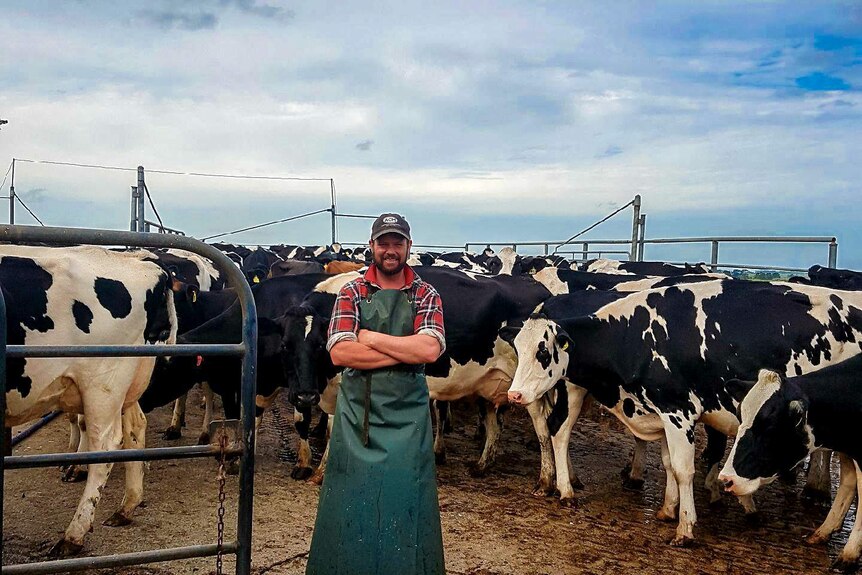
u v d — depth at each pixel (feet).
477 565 16.71
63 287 16.25
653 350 19.74
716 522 20.34
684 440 19.22
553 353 20.25
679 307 19.95
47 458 10.05
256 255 58.34
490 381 24.52
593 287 34.63
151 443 26.68
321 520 11.32
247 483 11.23
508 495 22.03
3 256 15.92
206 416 26.76
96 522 18.31
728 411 19.21
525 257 56.13
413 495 11.03
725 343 19.17
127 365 17.25
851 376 16.40
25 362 15.51
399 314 11.41
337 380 22.74
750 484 16.31
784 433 16.21
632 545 18.33
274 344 22.98
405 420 11.12
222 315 23.26
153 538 17.40
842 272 35.63
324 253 67.51
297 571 15.96
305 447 23.15
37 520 18.30
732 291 20.08
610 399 21.04
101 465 16.63
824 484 22.12
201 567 15.96
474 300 23.97
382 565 10.92
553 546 18.04
